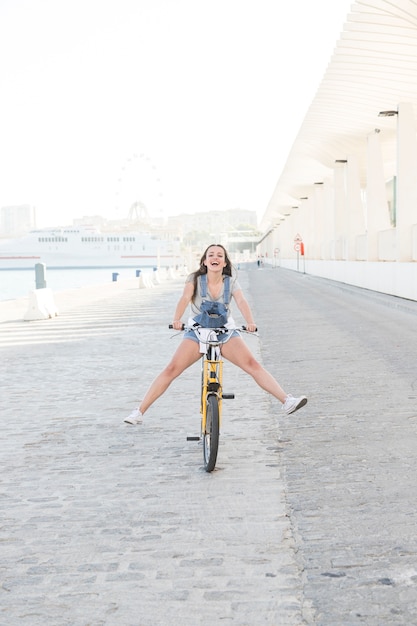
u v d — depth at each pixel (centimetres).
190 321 579
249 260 16812
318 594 340
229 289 574
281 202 7250
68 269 15050
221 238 18800
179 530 431
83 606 341
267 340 1359
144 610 334
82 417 771
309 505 461
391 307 2131
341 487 493
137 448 632
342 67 2288
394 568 362
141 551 402
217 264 565
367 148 3177
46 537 430
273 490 496
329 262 4409
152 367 1128
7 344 1520
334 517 437
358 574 358
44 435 692
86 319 2114
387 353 1120
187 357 591
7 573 381
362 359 1069
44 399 887
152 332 1684
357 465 541
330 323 1652
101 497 501
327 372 965
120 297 3209
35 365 1193
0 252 15238
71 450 633
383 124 2969
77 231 15238
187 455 603
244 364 584
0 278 7756
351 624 311
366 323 1627
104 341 1522
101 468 573
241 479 526
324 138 3459
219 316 572
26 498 505
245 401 819
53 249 15138
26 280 6938
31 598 351
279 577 360
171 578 366
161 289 3919
